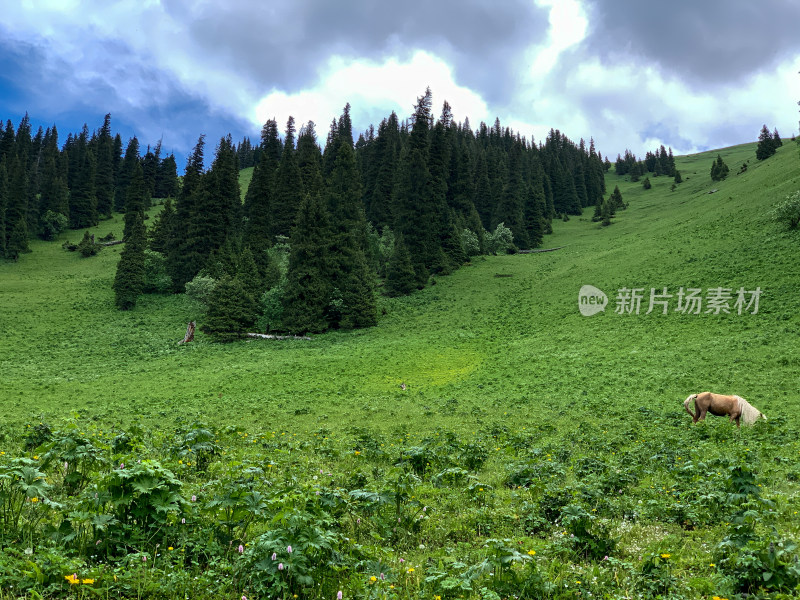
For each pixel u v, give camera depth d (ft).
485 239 355.36
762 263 195.83
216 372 159.12
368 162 404.98
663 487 36.42
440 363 162.09
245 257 243.19
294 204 324.80
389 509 27.96
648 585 19.49
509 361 153.99
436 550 23.59
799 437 58.13
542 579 18.95
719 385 100.83
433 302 258.57
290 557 17.08
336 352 184.96
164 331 228.22
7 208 380.58
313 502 23.38
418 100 321.93
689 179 655.35
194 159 332.19
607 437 64.03
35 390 131.75
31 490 20.16
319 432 69.82
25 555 17.47
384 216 353.72
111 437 47.44
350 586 17.65
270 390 130.41
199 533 20.61
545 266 308.60
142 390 133.28
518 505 31.68
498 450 55.67
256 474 30.96
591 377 122.62
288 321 224.74
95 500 19.81
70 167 506.48
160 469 20.83
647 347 144.97
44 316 246.47
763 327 140.97
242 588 17.29
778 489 35.50
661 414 82.84
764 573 18.38
